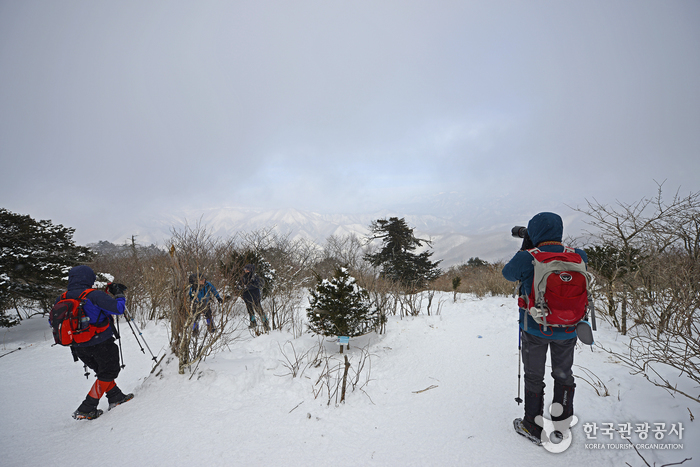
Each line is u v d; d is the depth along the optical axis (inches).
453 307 345.4
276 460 93.8
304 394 138.9
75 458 96.7
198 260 166.9
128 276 343.9
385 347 213.8
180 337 157.4
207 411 123.5
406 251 810.8
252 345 216.1
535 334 97.7
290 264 412.5
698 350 109.0
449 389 143.3
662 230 165.3
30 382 172.9
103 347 127.6
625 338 180.7
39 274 303.6
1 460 97.5
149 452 98.3
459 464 90.6
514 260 102.7
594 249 212.5
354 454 96.7
